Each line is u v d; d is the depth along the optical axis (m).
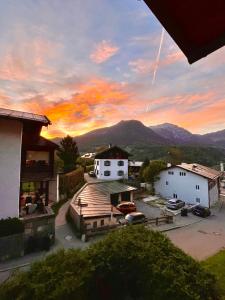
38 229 15.86
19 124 15.96
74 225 20.78
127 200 34.22
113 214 21.58
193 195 36.50
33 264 6.26
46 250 15.40
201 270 6.96
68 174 33.47
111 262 6.95
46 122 16.05
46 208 18.14
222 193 50.19
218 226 24.91
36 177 19.55
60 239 17.69
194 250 17.78
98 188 32.66
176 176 38.97
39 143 20.72
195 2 1.84
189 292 5.92
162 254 7.21
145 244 7.49
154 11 1.96
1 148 15.16
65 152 43.84
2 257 13.77
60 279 5.61
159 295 6.12
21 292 5.27
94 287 6.54
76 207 21.95
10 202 15.26
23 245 14.62
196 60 2.32
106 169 51.34
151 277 6.50
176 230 23.16
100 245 7.54
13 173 15.55
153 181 42.59
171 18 2.00
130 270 6.96
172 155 68.19
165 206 33.47
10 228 14.25
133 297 7.12
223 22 1.99
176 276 6.34
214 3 1.84
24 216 16.22
